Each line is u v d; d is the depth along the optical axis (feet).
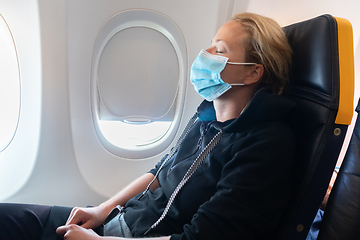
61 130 4.81
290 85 2.86
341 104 2.31
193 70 3.14
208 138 2.96
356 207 2.73
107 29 4.65
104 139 5.24
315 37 2.56
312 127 2.49
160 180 3.16
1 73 4.56
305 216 2.44
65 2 4.24
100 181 5.25
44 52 4.43
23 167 4.75
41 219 3.10
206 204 2.29
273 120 2.52
